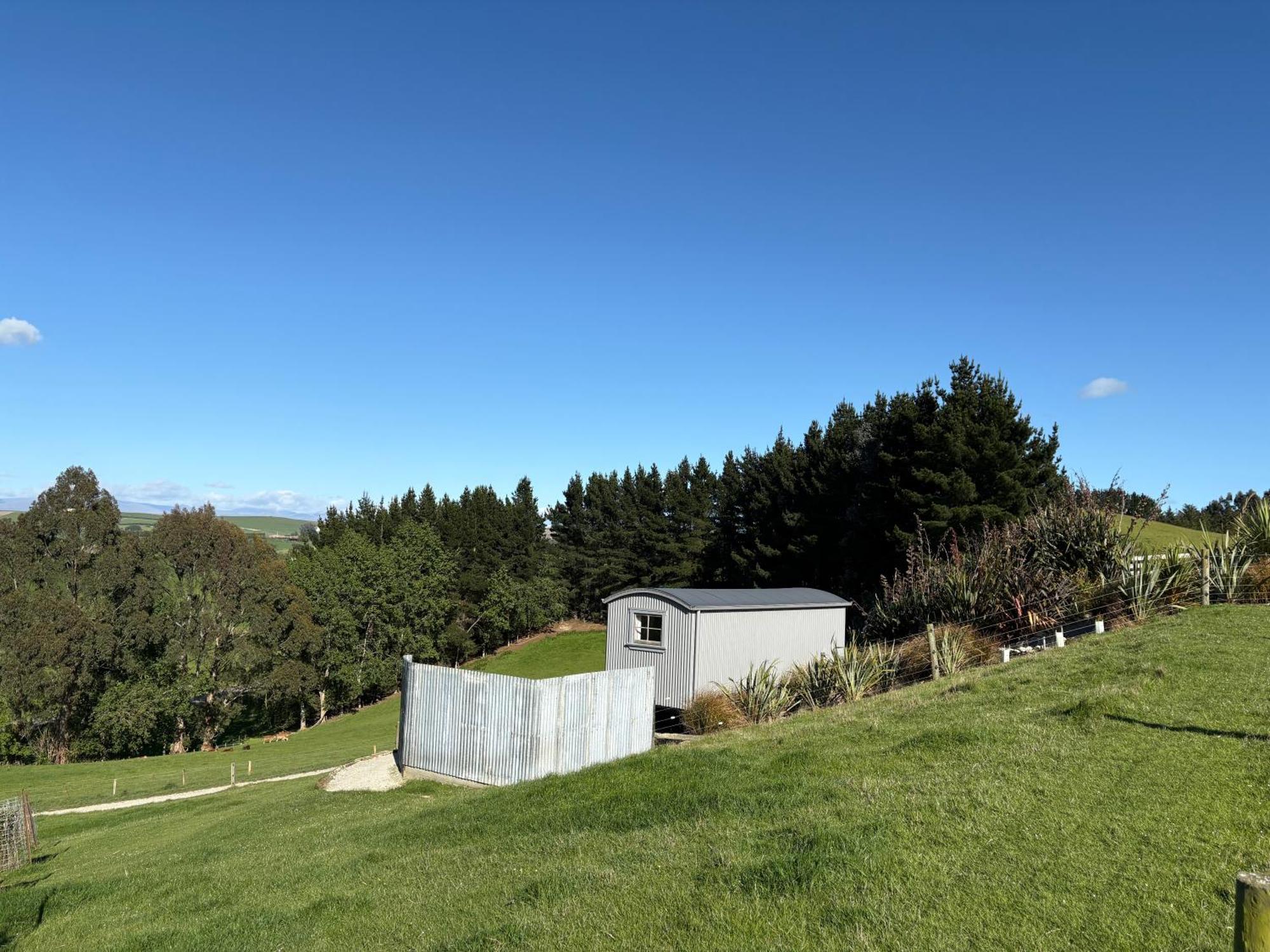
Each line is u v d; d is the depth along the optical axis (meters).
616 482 70.94
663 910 5.52
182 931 7.66
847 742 9.86
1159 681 9.54
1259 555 16.62
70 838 18.25
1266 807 5.77
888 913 4.95
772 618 24.78
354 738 39.75
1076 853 5.41
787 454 47.38
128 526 49.47
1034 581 18.58
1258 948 2.52
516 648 64.88
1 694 38.81
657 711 23.19
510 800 10.41
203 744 46.22
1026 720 9.05
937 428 33.38
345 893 7.90
